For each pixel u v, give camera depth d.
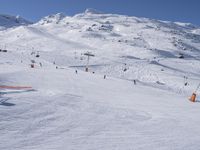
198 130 10.77
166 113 14.95
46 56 100.94
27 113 10.75
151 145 8.05
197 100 27.39
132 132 9.55
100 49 188.12
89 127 9.78
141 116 13.01
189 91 64.31
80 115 11.59
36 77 31.23
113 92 27.05
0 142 7.38
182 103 22.39
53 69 53.28
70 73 47.00
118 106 15.80
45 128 9.09
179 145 8.26
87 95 20.66
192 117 14.12
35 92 16.62
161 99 24.44
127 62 110.38
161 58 159.38
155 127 10.69
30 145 7.36
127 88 34.19
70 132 8.90
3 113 10.24
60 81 31.09
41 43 190.50
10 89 17.47
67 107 13.03
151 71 93.75
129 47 196.12
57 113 11.44
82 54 125.12
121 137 8.76
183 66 131.62
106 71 89.00
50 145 7.46
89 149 7.34
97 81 38.78
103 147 7.57
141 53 177.12
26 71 38.69
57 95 16.27
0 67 42.72
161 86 67.19
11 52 87.19
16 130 8.53
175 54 195.88
